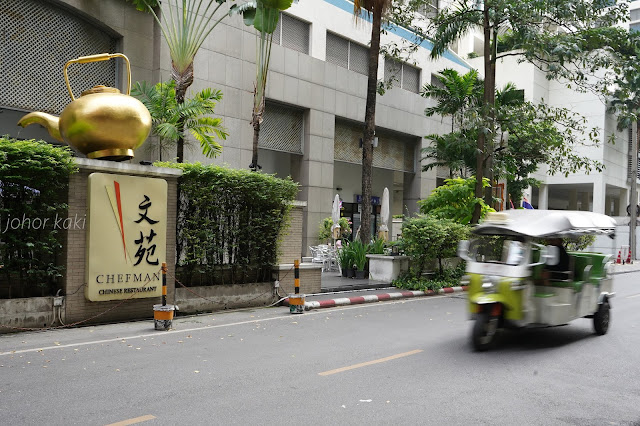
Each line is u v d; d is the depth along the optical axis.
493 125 19.28
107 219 9.91
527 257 8.42
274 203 12.97
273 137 21.16
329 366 7.08
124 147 10.13
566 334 9.91
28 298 9.15
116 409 5.24
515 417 5.29
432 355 7.88
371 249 18.00
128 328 9.69
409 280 16.61
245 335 9.21
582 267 9.70
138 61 16.86
